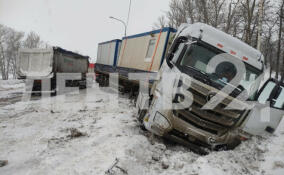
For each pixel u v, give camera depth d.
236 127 3.93
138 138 4.35
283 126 6.14
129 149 3.78
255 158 3.87
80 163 3.36
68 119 6.17
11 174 3.02
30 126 5.38
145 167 3.38
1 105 8.29
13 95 11.27
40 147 4.01
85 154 3.69
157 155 3.78
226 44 4.22
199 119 3.70
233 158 3.76
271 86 4.57
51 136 4.61
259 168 3.58
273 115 4.65
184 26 5.14
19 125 5.46
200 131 3.76
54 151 3.82
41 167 3.22
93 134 4.78
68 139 4.46
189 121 3.80
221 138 3.83
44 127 5.31
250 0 13.88
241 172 3.39
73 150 3.87
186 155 3.82
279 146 4.29
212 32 4.33
